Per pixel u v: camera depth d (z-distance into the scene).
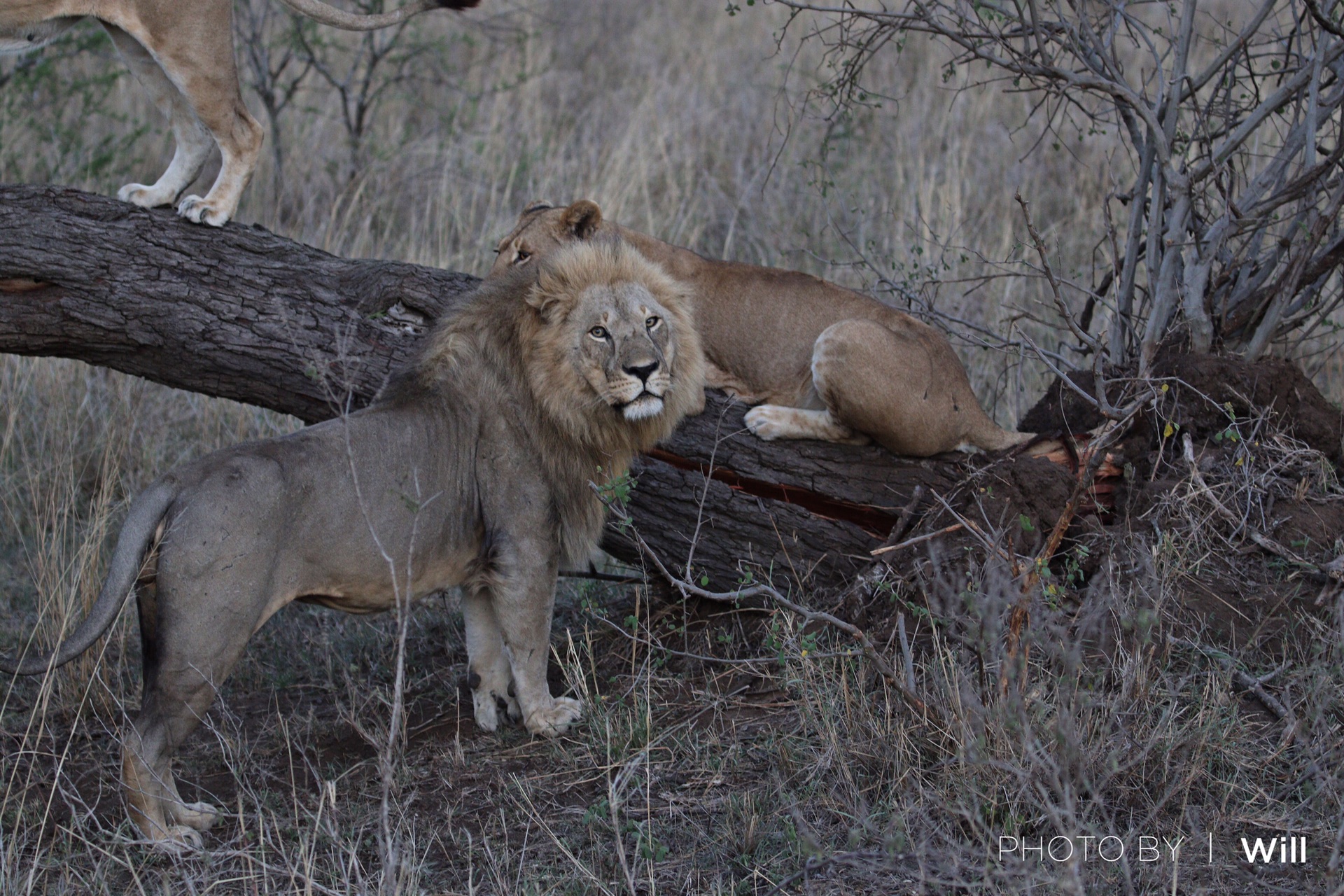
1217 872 5.73
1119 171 16.12
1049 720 6.53
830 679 7.39
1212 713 6.66
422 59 19.81
